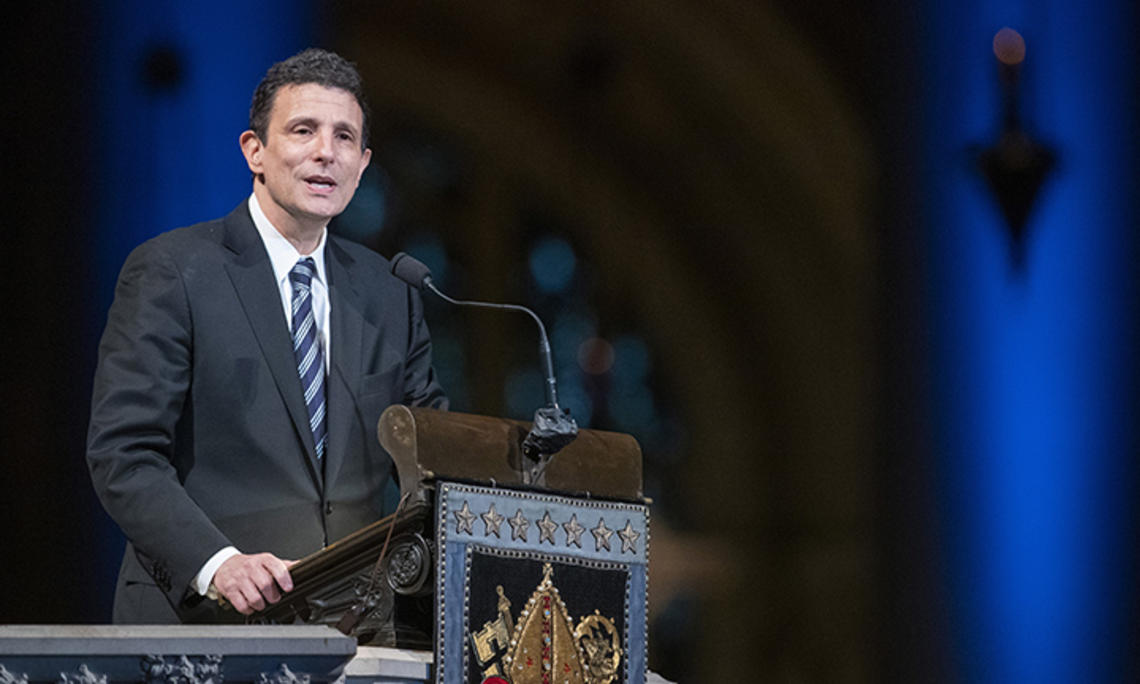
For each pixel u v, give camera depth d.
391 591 8.34
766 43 39.72
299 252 10.23
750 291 42.97
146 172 27.45
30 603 27.09
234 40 27.97
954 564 32.09
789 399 42.44
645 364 45.41
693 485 44.44
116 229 27.45
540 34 41.78
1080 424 28.52
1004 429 30.12
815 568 40.88
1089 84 28.50
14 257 27.28
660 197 44.25
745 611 42.56
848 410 39.91
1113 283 28.08
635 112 42.97
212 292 9.72
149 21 27.53
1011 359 29.84
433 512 8.10
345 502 9.78
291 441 9.70
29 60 27.34
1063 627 28.31
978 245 31.19
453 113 43.06
